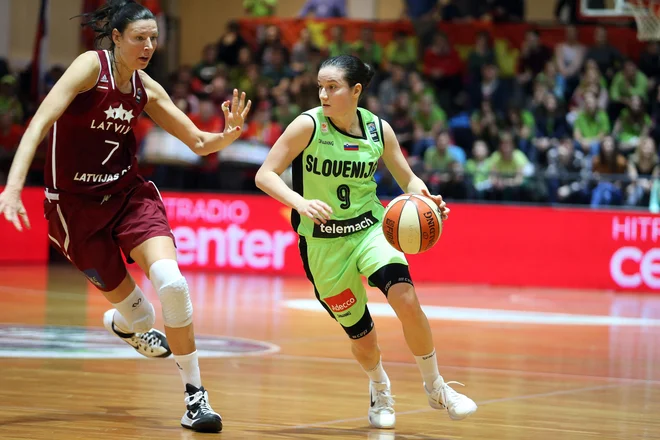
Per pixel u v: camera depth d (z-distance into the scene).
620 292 14.61
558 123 17.48
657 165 16.17
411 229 5.05
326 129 5.25
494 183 15.40
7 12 19.59
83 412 5.38
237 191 16.36
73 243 5.33
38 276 14.48
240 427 5.14
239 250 15.98
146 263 5.14
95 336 8.66
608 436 5.21
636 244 14.62
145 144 16.55
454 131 17.45
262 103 17.95
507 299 13.29
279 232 15.76
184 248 16.28
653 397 6.55
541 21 20.08
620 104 18.12
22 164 4.71
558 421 5.60
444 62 19.11
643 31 19.03
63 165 5.22
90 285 13.45
